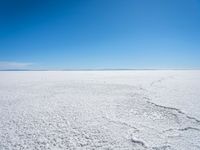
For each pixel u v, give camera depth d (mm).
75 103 6207
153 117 4539
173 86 10688
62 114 4785
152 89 9461
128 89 9562
